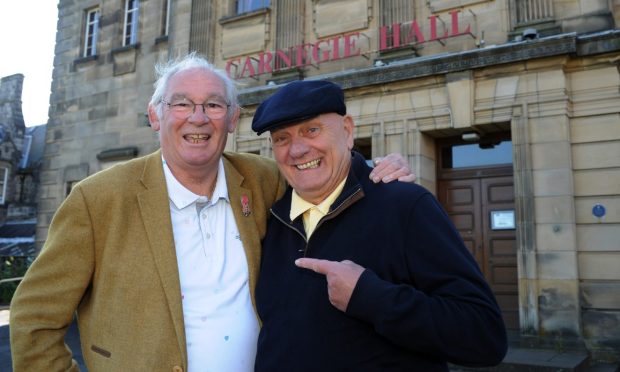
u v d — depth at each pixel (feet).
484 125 25.76
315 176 6.89
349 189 6.75
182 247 7.19
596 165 23.06
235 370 6.95
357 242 6.41
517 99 24.54
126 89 43.70
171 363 6.46
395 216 6.32
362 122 28.76
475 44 27.09
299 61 32.32
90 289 7.07
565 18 25.02
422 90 27.30
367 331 6.03
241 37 36.19
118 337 6.50
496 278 26.63
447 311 5.49
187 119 7.24
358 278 5.78
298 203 7.25
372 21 30.89
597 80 23.40
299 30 33.12
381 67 27.78
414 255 6.05
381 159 7.63
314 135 6.91
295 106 6.70
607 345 21.71
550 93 23.82
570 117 23.82
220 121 7.45
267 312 6.81
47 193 46.37
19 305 6.55
